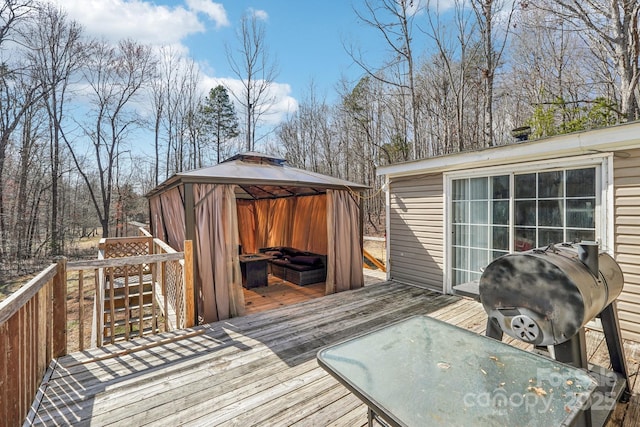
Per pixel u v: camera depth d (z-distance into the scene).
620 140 3.20
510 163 4.29
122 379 2.57
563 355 1.90
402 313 4.21
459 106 10.17
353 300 4.83
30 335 2.26
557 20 7.50
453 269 5.11
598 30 6.59
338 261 5.42
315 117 19.69
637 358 2.92
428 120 13.40
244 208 8.73
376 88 14.80
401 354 1.71
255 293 5.54
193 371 2.70
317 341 3.33
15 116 12.23
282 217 8.10
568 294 1.78
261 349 3.13
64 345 2.96
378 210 16.88
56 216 13.83
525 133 4.35
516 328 2.00
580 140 3.48
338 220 5.46
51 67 13.64
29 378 2.22
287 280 6.46
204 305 3.94
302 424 2.03
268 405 2.23
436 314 4.17
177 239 4.88
